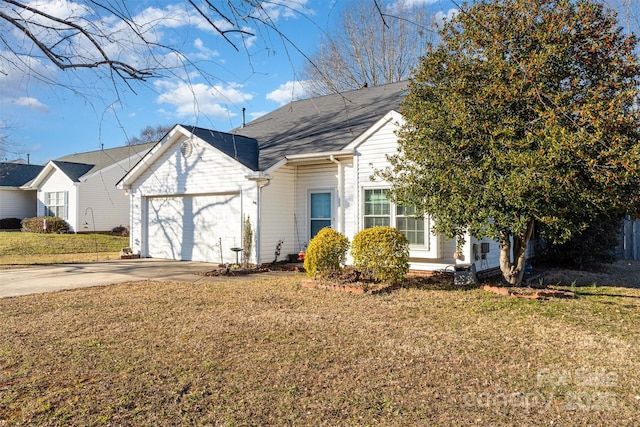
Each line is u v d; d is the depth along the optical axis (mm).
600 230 12562
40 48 5348
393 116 10867
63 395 4098
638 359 5023
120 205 26500
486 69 7910
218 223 14266
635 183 7129
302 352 5234
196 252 14883
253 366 4797
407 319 6754
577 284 10273
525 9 7820
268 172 12625
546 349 5367
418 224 10648
